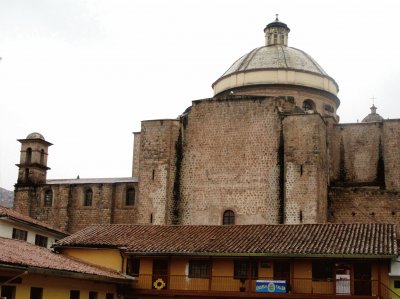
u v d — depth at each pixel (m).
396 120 56.09
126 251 40.09
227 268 39.25
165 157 57.94
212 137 57.50
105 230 45.34
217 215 55.66
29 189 68.56
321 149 54.44
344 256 35.59
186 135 58.44
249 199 55.00
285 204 53.31
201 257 39.28
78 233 45.00
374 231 39.81
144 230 44.84
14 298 30.38
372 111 76.69
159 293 39.69
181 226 45.44
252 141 56.09
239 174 55.84
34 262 31.52
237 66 65.44
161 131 58.66
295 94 62.03
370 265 36.59
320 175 53.59
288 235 40.53
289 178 53.66
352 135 58.62
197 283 39.53
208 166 57.00
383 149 56.91
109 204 65.00
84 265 38.34
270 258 37.94
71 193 66.88
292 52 65.75
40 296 32.47
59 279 34.09
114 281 37.38
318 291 37.28
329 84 64.25
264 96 56.69
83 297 36.22
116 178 68.94
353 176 57.69
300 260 38.00
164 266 40.66
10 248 34.56
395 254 34.78
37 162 69.75
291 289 37.47
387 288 35.56
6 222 46.66
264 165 55.22
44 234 51.31
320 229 41.34
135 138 72.50
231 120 57.19
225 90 64.31
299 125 54.50
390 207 53.78
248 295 38.03
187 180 57.44
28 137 70.50
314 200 52.31
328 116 59.41
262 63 63.81
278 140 55.28
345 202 55.16
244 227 43.56
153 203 57.50
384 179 56.09
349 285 36.38
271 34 68.44
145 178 58.28
